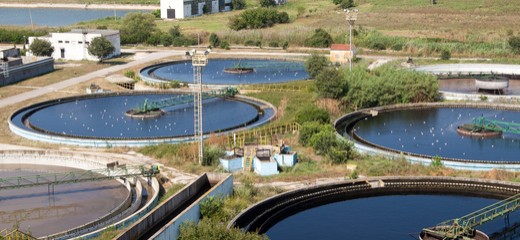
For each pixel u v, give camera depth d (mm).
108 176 61719
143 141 73125
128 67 126438
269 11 178250
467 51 134875
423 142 75250
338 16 193750
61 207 56500
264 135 75938
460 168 64188
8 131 81188
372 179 60438
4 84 109188
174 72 123625
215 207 51250
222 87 104688
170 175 63625
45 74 119000
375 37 148000
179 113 89000
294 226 53812
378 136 77938
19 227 51875
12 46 147750
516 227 52594
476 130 78062
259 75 119312
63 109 92000
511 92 100875
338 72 92562
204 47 152375
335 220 54781
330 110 88375
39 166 68438
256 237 45719
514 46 132875
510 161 67562
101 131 80000
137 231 46156
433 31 162750
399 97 93688
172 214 51094
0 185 61312
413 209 56688
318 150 69375
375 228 53031
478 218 52656
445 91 101375
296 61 133500
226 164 64875
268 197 56375
